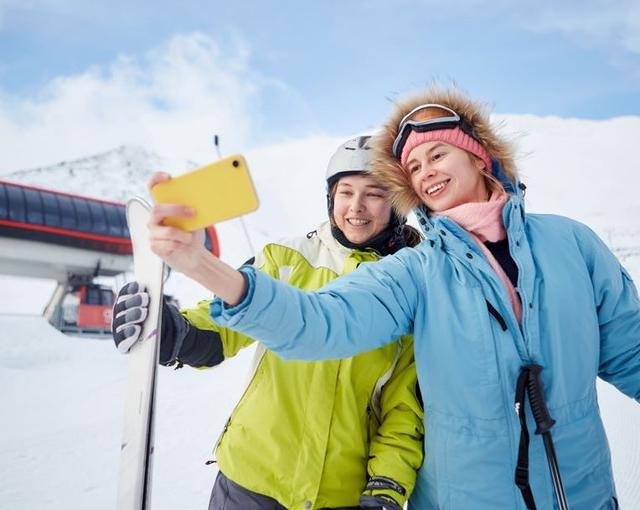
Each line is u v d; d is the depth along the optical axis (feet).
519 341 4.07
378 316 4.10
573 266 4.45
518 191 5.04
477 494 3.99
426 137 4.77
